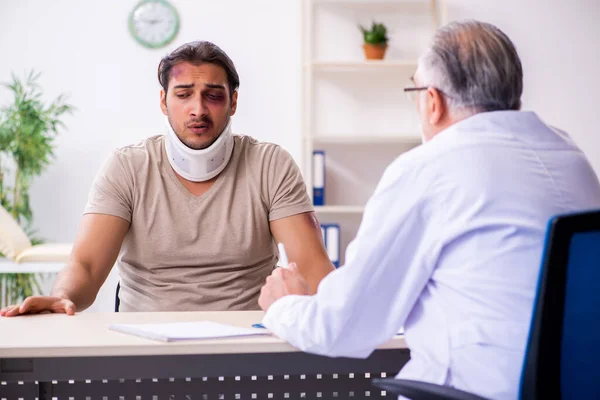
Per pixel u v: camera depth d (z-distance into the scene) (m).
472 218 1.24
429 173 1.28
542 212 1.24
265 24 5.16
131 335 1.43
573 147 1.34
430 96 1.36
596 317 1.09
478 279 1.24
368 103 5.12
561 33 5.16
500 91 1.31
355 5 5.08
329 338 1.31
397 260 1.29
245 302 2.13
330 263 2.14
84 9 5.09
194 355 1.36
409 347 1.35
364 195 5.15
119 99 5.12
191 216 2.13
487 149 1.27
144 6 5.11
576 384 1.10
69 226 5.12
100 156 5.13
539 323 1.07
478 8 5.14
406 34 5.11
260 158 2.21
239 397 1.71
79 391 1.71
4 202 4.88
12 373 1.33
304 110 4.98
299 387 1.70
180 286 2.10
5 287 4.83
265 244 2.19
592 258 1.07
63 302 1.74
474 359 1.22
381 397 1.72
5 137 4.72
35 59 5.08
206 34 5.14
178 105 2.10
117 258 2.23
